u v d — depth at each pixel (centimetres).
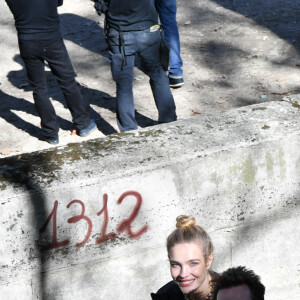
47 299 443
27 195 409
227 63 932
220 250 474
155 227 448
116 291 458
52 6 700
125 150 444
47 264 434
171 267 341
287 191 471
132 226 442
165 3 816
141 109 827
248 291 269
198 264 334
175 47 844
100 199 426
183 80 867
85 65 962
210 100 834
